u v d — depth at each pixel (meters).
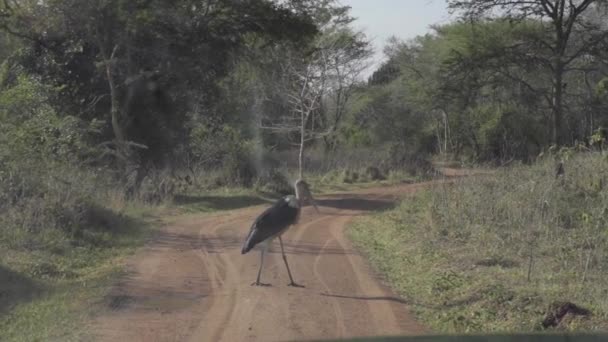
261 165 32.81
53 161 18.05
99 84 26.08
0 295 10.40
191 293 10.83
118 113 25.38
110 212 17.41
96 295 10.56
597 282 10.65
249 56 30.11
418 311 9.90
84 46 25.98
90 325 9.09
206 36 27.11
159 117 26.95
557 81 34.03
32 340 8.44
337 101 44.97
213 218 19.98
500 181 17.16
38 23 24.92
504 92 37.44
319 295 10.72
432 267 12.26
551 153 21.95
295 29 28.80
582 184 15.82
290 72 36.97
